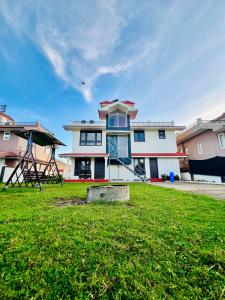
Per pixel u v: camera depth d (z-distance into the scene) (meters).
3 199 5.92
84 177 17.89
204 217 3.63
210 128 16.78
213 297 1.50
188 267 1.90
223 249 2.25
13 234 2.69
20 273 1.79
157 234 2.72
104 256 2.09
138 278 1.73
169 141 19.94
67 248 2.27
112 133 19.80
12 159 19.91
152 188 9.38
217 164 14.38
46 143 10.90
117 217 3.61
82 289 1.60
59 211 4.12
